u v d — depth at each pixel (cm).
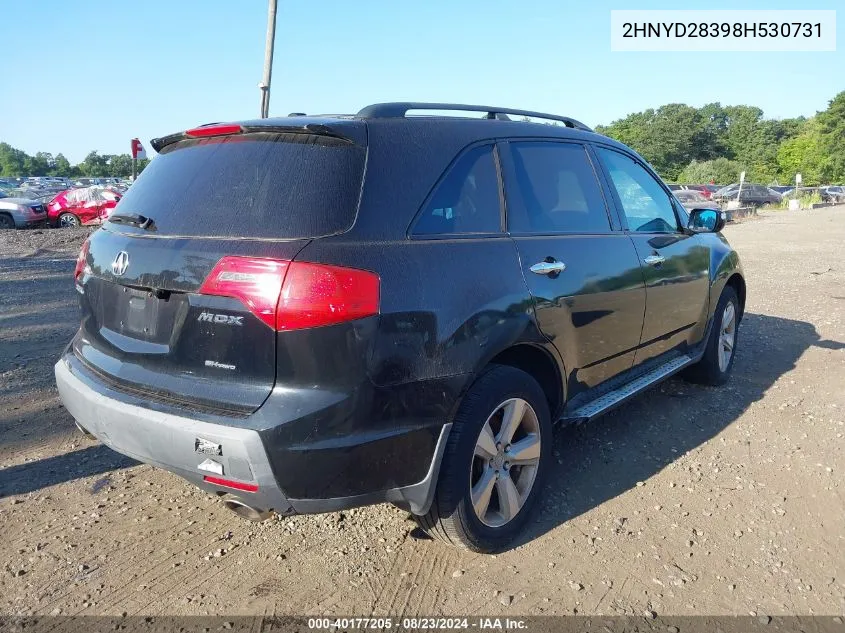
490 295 288
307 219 249
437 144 297
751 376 563
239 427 237
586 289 346
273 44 868
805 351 640
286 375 238
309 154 267
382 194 266
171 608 268
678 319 450
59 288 975
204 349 253
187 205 278
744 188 4291
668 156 11456
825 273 1151
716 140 11781
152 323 271
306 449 236
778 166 10975
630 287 383
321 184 257
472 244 292
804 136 10131
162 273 262
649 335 416
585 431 447
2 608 266
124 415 262
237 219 260
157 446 254
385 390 249
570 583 286
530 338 308
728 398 509
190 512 340
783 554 307
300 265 237
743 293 562
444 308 267
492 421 304
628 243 393
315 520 335
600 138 415
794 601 276
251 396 242
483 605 271
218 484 246
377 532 324
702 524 332
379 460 250
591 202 381
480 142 319
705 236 507
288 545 312
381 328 246
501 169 324
